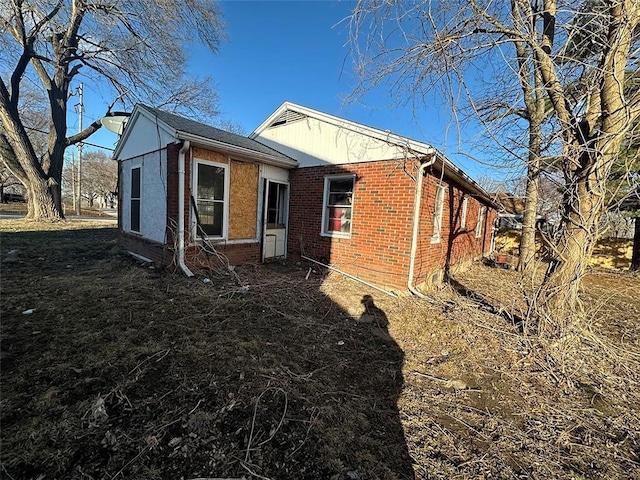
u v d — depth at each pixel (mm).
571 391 2984
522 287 4332
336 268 7051
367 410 2461
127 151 7621
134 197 7336
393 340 3916
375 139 6316
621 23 3205
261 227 7281
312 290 5625
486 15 3881
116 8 13531
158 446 1852
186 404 2238
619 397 2916
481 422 2447
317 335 3824
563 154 3531
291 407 2354
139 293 4590
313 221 7562
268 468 1788
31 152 14031
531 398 2836
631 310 6262
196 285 5148
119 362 2703
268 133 8633
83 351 2844
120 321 3561
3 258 6422
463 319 4684
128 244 7715
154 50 15242
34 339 3021
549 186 4086
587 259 3789
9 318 3482
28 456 1697
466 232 10219
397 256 6059
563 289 3826
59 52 14742
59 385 2328
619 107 3262
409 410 2527
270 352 3205
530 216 6809
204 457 1811
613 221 3908
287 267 7238
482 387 2984
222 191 6383
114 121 8305
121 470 1668
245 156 6574
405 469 1904
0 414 1990
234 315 4105
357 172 6680
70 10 14625
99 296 4352
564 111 3797
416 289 6113
